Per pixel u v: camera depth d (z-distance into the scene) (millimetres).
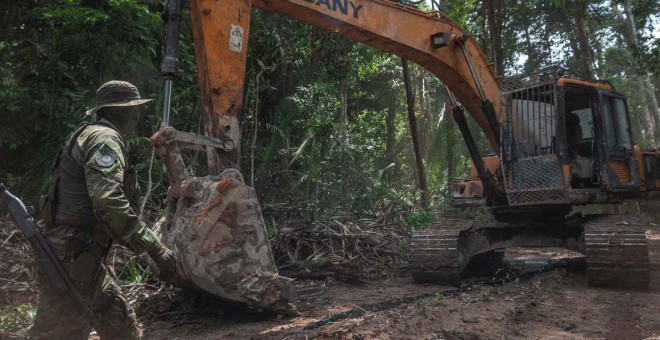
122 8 8453
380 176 13484
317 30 11516
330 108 12836
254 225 4062
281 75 12734
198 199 3922
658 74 13961
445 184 16297
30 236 2332
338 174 11078
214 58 4426
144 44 9633
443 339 3600
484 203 6902
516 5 20625
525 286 5906
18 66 8688
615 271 5570
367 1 5738
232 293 3936
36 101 8562
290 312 4473
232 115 4477
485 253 7664
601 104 6414
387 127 19969
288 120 11391
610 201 6418
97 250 2496
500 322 4176
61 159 2512
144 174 8195
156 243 2475
